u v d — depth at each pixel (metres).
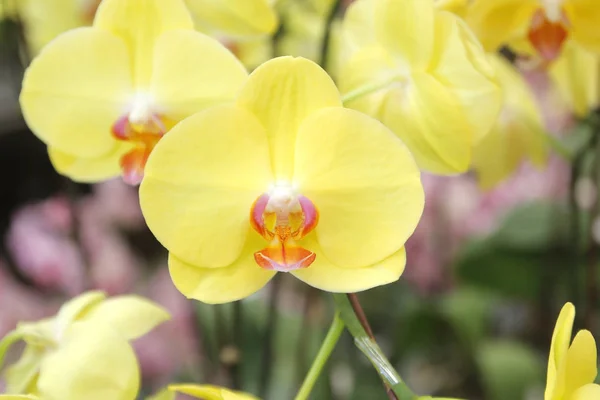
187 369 0.89
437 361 1.01
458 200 0.98
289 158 0.64
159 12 0.66
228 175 0.64
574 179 0.80
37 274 0.98
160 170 0.63
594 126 0.78
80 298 0.69
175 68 0.66
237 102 0.63
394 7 0.67
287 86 0.63
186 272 0.64
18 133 1.37
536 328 0.93
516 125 0.81
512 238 0.92
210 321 0.85
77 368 0.65
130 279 0.98
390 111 0.68
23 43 0.78
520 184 0.99
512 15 0.71
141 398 0.88
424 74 0.67
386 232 0.64
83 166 0.71
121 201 1.00
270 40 0.79
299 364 0.83
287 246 0.64
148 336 0.91
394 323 0.94
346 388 0.89
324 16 0.79
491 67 0.66
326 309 0.88
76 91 0.67
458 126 0.67
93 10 0.83
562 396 0.63
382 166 0.63
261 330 0.89
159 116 0.67
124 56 0.67
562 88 0.83
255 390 0.87
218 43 0.65
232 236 0.64
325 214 0.65
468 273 0.94
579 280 0.83
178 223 0.63
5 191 1.39
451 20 0.67
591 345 0.63
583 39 0.71
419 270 0.98
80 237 0.82
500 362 0.88
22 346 0.94
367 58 0.68
